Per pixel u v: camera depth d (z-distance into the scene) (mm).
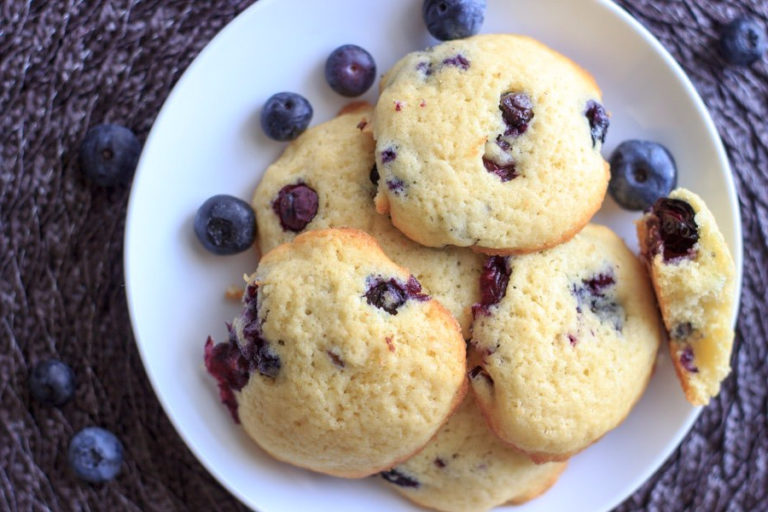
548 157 280
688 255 292
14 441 314
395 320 275
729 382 332
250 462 297
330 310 272
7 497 314
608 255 297
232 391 293
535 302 285
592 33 305
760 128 331
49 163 315
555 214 280
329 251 277
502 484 300
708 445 333
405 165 277
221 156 301
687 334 296
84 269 317
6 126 312
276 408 278
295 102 298
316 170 294
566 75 291
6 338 314
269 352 276
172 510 318
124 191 318
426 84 284
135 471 318
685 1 327
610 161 310
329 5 299
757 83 331
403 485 302
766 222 332
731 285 290
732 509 332
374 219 290
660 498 332
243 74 298
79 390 317
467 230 278
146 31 315
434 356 275
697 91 328
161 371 294
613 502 307
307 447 281
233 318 301
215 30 318
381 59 306
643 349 295
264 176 301
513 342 282
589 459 311
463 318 288
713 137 305
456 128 278
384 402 274
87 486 316
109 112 316
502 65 285
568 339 285
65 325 316
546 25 305
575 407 284
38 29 312
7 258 314
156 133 291
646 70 307
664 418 307
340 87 300
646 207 309
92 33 314
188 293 299
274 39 298
